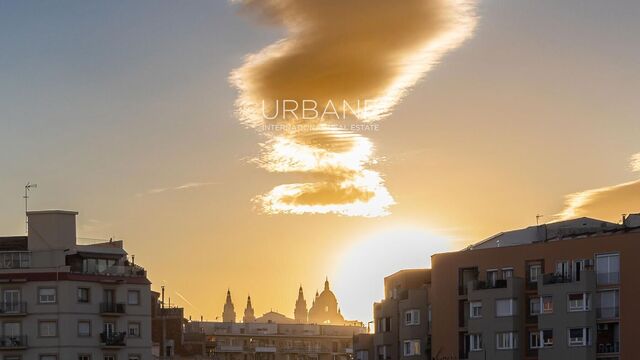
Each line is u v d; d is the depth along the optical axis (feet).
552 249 460.96
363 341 588.09
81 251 540.11
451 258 492.95
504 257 475.31
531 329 463.01
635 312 433.07
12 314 522.06
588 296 442.91
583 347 441.27
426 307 522.47
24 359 520.83
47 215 540.93
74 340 524.52
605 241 444.96
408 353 524.11
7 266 530.68
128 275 544.62
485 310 474.08
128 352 536.42
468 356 480.23
